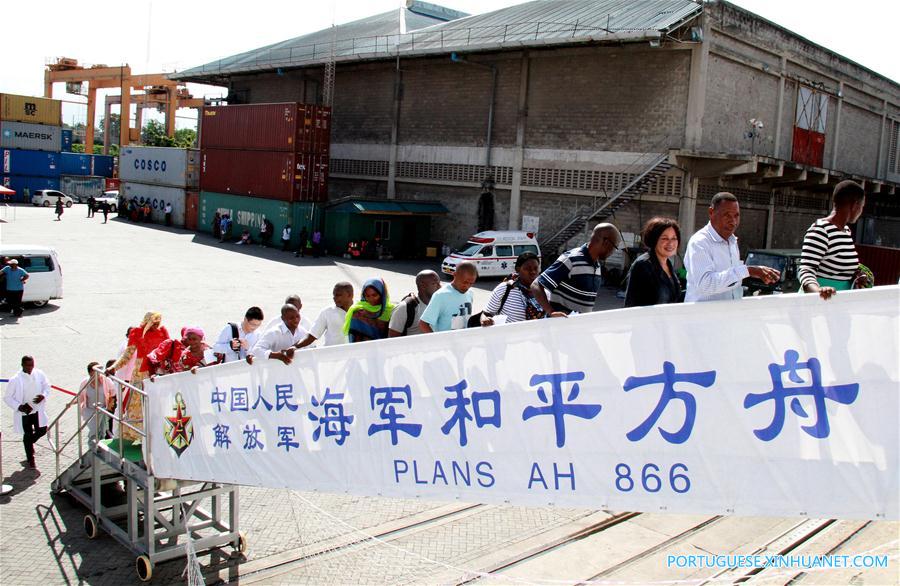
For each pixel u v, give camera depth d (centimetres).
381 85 4194
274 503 964
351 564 795
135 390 759
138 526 856
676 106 3014
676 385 383
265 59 4794
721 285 455
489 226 3700
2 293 1975
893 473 333
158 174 5125
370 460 517
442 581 756
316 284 2786
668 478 387
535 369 428
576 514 929
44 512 903
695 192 3003
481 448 454
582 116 3316
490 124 3659
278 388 583
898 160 4531
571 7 3678
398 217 3912
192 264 3180
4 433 1163
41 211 5531
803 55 3462
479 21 4081
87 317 2003
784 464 357
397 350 492
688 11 2900
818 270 507
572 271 601
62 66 7925
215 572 782
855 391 341
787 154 3466
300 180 3928
